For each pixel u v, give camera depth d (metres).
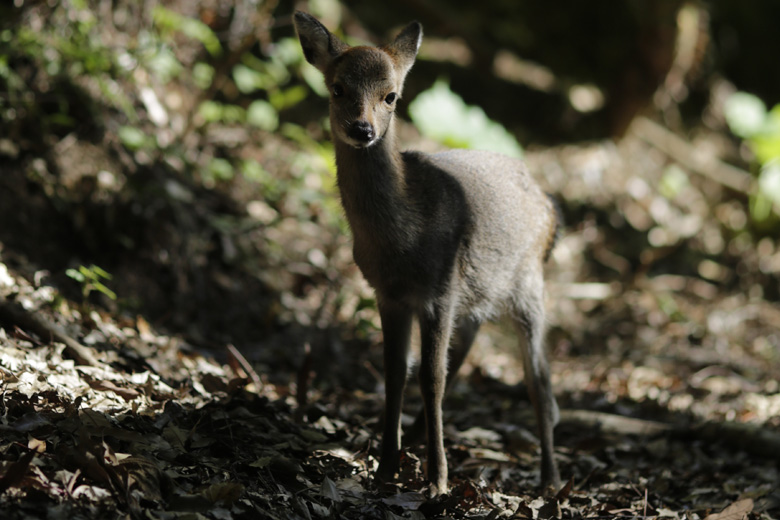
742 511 6.93
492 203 7.88
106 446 5.60
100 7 12.28
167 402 6.97
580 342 14.10
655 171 19.11
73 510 5.07
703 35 18.61
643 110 19.00
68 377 7.08
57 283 9.95
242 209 12.82
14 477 5.05
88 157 11.49
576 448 9.28
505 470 8.19
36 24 11.59
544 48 20.69
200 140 13.48
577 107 19.64
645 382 12.14
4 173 10.77
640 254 17.02
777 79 22.77
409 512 6.36
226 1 13.95
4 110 10.99
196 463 6.23
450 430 9.08
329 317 12.05
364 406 9.55
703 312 15.67
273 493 6.18
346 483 6.77
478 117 16.38
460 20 19.44
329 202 13.55
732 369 13.06
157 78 12.86
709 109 21.19
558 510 6.91
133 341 8.88
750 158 20.80
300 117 16.20
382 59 6.96
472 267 7.70
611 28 20.38
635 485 8.21
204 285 11.41
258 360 10.31
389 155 7.00
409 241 7.05
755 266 17.73
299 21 7.39
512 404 10.88
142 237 11.25
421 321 7.31
